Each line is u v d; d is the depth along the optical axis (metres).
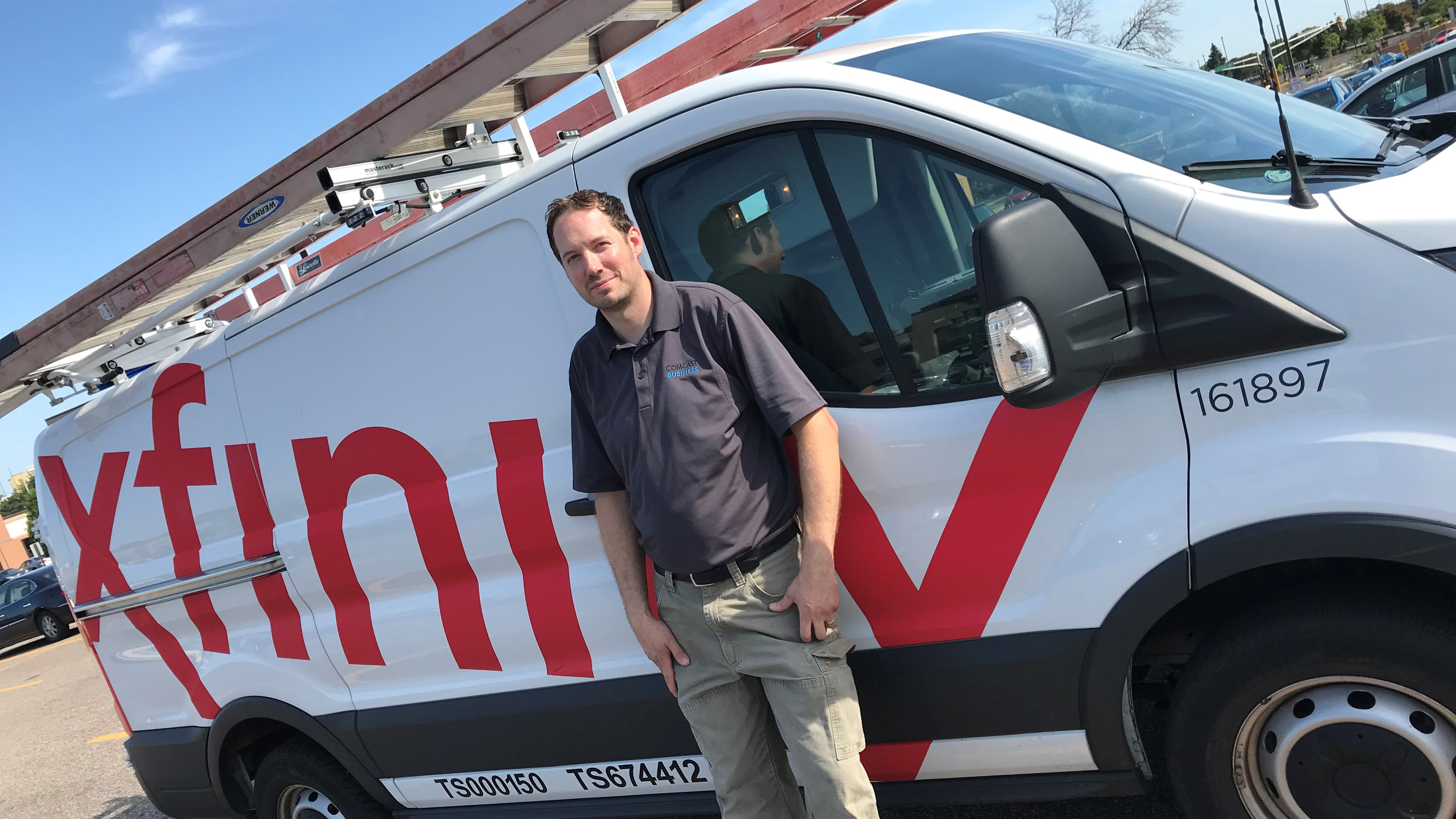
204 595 3.46
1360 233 1.76
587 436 2.31
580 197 2.11
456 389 2.77
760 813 2.33
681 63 3.43
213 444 3.34
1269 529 1.84
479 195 2.65
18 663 15.62
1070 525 2.06
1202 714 2.03
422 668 3.04
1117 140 2.14
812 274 2.26
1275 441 1.84
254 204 2.95
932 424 2.15
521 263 2.59
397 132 2.67
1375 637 1.82
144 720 3.76
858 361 2.23
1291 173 1.83
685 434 2.10
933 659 2.24
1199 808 2.10
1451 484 1.70
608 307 2.11
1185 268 1.83
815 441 2.06
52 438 3.83
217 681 3.48
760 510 2.14
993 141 2.02
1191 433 1.92
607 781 2.82
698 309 2.12
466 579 2.90
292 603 3.26
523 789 2.98
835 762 2.10
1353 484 1.77
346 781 3.38
